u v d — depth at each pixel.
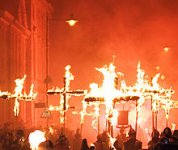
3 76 42.47
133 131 19.89
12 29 45.28
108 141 20.33
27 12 53.22
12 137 23.67
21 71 49.16
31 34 53.16
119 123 21.70
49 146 18.88
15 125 37.12
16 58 47.09
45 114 34.34
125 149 19.78
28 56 52.50
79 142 25.89
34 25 55.16
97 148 20.16
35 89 54.25
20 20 49.03
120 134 22.11
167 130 17.86
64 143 20.28
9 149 23.09
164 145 15.30
